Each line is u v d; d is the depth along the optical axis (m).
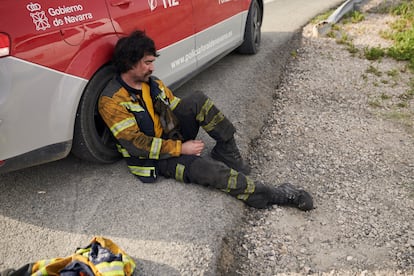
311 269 2.83
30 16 2.55
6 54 2.46
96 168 3.38
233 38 5.19
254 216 3.24
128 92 3.00
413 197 3.57
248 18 5.60
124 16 3.20
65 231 2.81
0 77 2.48
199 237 2.80
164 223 2.88
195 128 3.36
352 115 4.87
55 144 2.87
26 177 3.28
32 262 2.56
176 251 2.68
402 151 4.22
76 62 2.82
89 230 2.81
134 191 3.13
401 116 4.87
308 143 4.26
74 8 2.81
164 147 3.05
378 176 3.83
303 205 3.28
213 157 3.49
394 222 3.28
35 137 2.74
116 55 2.91
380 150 4.22
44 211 2.96
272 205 3.35
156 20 3.55
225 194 3.22
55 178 3.27
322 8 9.05
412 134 4.53
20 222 2.87
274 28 7.52
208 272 2.60
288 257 2.92
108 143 3.34
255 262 2.87
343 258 2.93
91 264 2.27
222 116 3.28
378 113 4.93
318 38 7.12
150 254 2.64
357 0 8.80
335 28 7.49
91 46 2.92
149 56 2.91
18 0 2.49
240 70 5.45
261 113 4.64
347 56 6.45
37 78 2.63
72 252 2.67
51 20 2.66
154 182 3.20
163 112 3.20
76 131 3.02
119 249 2.48
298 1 9.84
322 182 3.71
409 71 5.95
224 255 2.79
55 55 2.69
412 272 2.83
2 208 2.98
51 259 2.51
